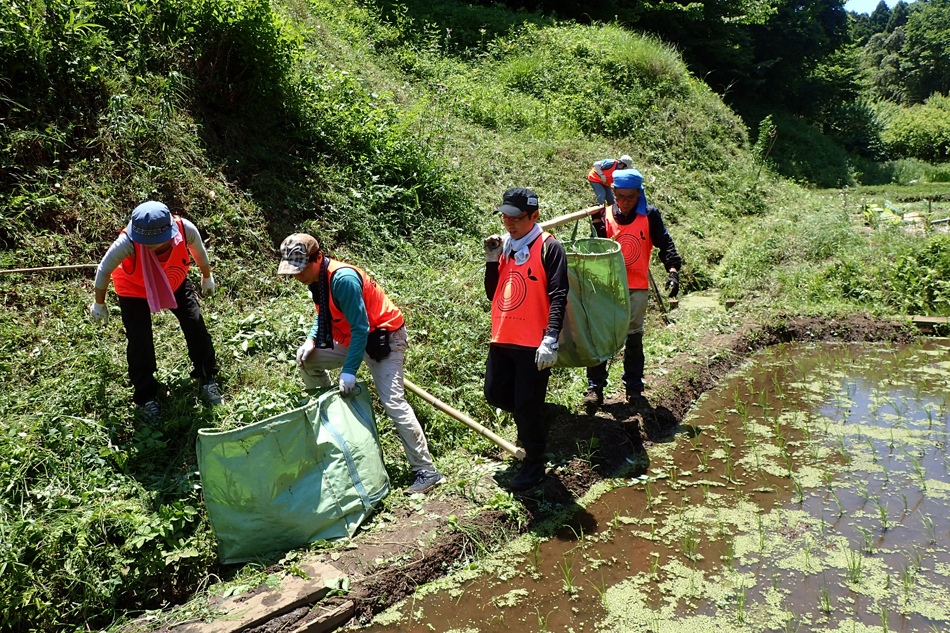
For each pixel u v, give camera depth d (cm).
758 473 478
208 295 490
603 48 1481
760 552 388
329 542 373
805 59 2788
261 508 359
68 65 591
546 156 1090
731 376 666
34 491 357
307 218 704
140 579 338
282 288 612
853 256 959
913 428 543
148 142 610
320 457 382
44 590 316
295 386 481
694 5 2072
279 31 735
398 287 639
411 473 441
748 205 1279
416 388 454
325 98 798
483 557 383
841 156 2375
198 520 379
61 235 535
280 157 722
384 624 334
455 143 983
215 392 467
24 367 454
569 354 471
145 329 434
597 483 463
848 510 427
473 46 1430
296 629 317
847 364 700
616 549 394
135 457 405
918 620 330
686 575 370
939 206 1422
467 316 620
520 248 411
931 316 814
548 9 1875
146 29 678
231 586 340
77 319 496
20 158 549
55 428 398
